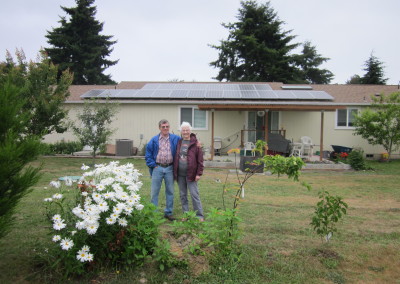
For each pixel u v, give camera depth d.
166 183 5.38
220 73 35.69
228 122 16.11
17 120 3.05
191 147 5.24
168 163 5.32
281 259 3.81
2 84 3.25
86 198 3.21
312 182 9.67
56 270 3.17
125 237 3.33
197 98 15.46
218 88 17.28
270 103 13.77
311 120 16.17
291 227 5.01
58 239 2.96
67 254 3.07
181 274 3.32
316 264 3.74
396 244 4.39
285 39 34.09
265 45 33.31
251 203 6.69
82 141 11.57
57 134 16.23
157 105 15.80
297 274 3.50
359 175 11.23
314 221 4.20
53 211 3.52
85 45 34.06
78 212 2.98
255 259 3.76
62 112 12.35
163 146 5.32
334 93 17.25
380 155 15.98
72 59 34.38
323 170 12.46
